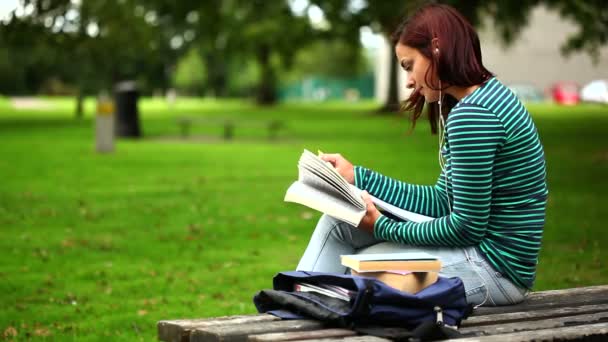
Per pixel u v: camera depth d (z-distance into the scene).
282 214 12.99
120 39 40.72
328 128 36.12
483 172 4.04
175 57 77.94
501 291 4.25
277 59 64.25
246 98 89.12
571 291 4.71
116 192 15.33
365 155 22.95
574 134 29.45
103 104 23.53
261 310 4.12
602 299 4.56
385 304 3.74
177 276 8.98
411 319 3.77
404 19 4.38
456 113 4.07
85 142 27.41
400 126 37.25
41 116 46.56
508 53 64.62
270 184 16.56
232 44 54.16
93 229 11.74
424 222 4.19
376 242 4.44
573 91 58.59
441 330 3.65
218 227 11.91
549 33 67.00
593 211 12.86
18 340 6.64
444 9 4.27
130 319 7.29
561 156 21.70
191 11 45.53
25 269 9.28
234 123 30.23
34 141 27.72
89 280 8.82
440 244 4.19
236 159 21.80
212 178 17.56
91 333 6.85
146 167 19.72
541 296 4.59
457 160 4.07
